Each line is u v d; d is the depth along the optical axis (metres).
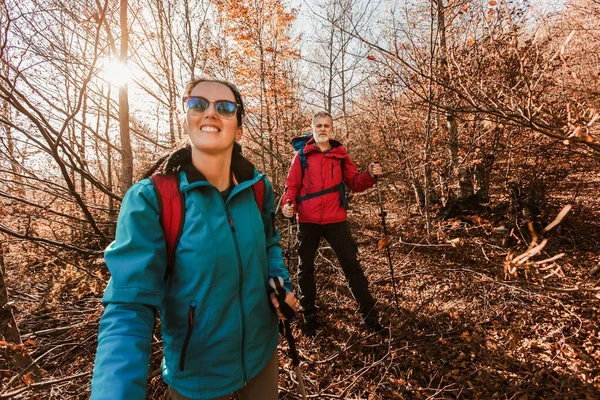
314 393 2.46
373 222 7.25
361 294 3.10
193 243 1.12
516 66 2.34
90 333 3.02
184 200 1.14
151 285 1.04
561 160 4.84
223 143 1.22
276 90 8.70
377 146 8.88
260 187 1.45
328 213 3.11
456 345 2.83
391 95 6.09
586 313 3.09
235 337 1.20
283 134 8.77
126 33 2.50
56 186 2.84
